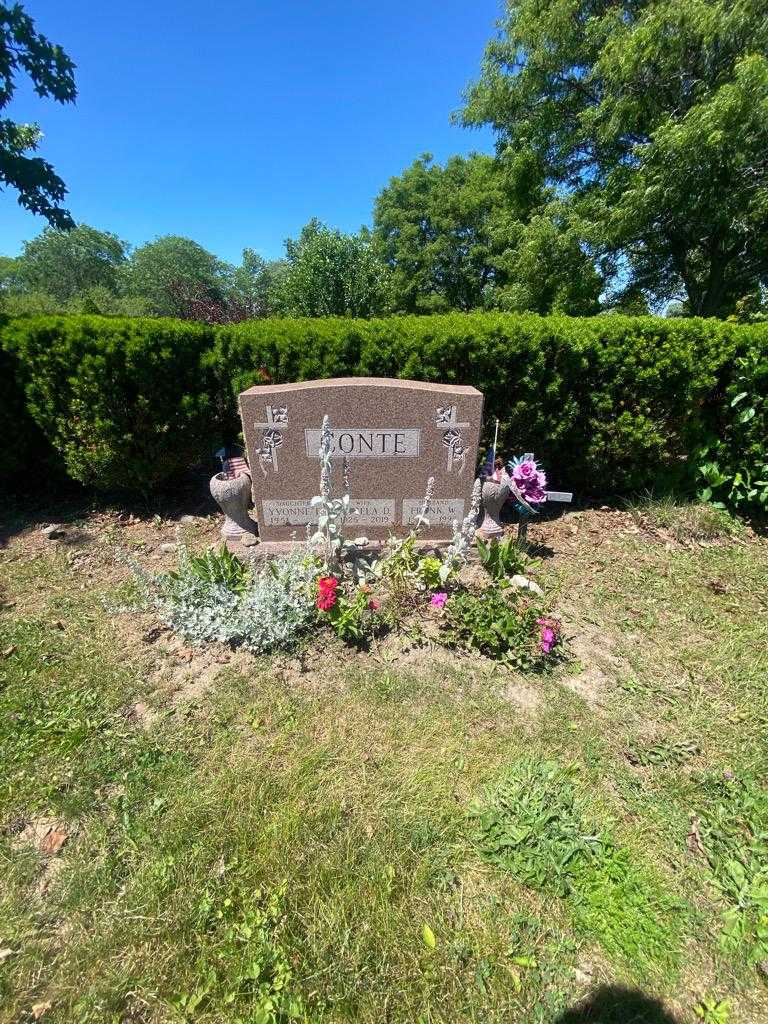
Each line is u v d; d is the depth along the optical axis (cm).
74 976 148
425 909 164
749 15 947
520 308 1457
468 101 1527
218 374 436
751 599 338
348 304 1948
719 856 181
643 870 176
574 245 1227
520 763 214
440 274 2970
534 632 277
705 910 166
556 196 1382
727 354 411
